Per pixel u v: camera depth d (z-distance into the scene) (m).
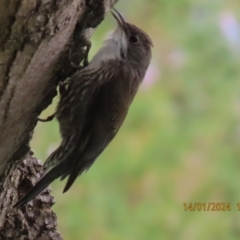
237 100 11.23
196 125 11.03
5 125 6.32
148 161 10.76
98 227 10.52
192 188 10.77
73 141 8.06
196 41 11.55
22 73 5.68
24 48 5.34
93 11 6.26
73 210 10.63
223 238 10.74
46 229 7.95
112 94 8.17
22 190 7.79
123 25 8.73
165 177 10.77
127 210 10.62
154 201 10.71
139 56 8.67
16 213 7.66
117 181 10.73
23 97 6.12
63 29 5.61
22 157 7.12
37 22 5.08
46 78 6.36
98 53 8.36
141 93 11.09
